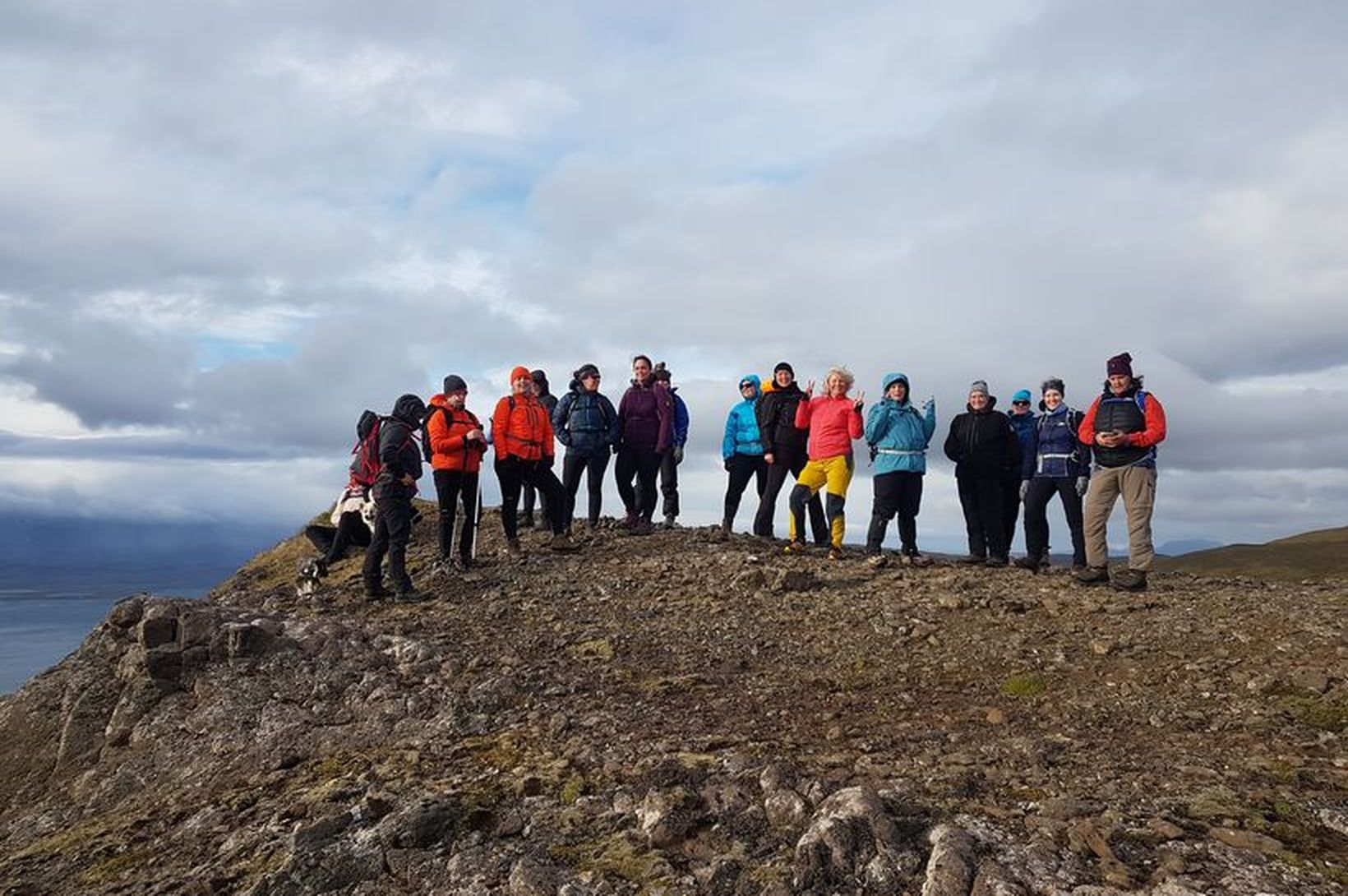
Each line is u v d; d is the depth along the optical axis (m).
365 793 6.12
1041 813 4.93
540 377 16.17
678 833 5.02
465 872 4.90
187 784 7.60
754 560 13.15
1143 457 10.93
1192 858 4.30
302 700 8.70
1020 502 14.25
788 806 5.14
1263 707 6.94
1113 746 6.34
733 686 8.33
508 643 9.82
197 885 5.18
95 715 9.34
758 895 4.38
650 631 10.27
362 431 13.04
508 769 6.29
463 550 13.36
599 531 16.03
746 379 15.30
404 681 8.81
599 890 4.57
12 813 8.26
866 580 12.16
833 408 13.48
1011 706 7.47
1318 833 4.67
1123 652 8.58
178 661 9.39
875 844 4.58
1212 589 11.07
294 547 17.36
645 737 6.83
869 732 6.89
